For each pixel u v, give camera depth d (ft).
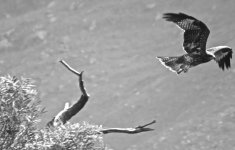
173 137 348.38
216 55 42.60
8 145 48.88
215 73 417.49
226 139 333.83
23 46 547.90
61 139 48.44
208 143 333.83
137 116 387.34
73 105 55.62
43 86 456.04
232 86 396.57
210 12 529.04
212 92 395.55
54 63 494.18
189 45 41.47
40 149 47.67
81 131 48.91
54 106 412.98
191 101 390.42
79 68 481.87
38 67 494.59
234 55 436.35
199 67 430.20
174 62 41.73
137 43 523.29
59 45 532.32
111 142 352.69
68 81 458.50
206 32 40.88
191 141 339.16
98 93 431.43
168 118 376.68
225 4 539.70
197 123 357.61
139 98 411.54
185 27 41.09
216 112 367.04
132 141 353.31
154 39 526.98
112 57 500.74
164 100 399.03
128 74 459.73
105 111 401.08
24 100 48.75
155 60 480.23
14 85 48.26
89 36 549.54
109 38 544.62
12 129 48.83
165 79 431.84
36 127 50.08
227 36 472.03
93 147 49.49
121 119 387.14
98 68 479.82
